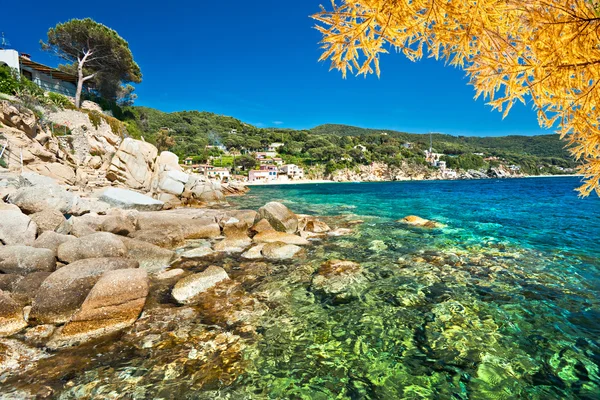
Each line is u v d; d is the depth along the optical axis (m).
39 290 6.71
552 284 8.30
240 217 18.78
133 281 6.82
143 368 5.11
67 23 42.84
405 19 2.10
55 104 35.75
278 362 5.25
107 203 21.16
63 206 15.58
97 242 9.72
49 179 21.31
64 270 7.29
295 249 11.68
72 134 35.12
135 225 15.02
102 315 6.25
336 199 38.47
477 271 9.43
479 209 25.59
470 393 4.50
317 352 5.51
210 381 4.81
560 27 1.94
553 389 4.52
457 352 5.44
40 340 5.89
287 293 8.04
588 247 12.09
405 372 4.97
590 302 7.20
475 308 7.02
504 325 6.28
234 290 8.27
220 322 6.57
